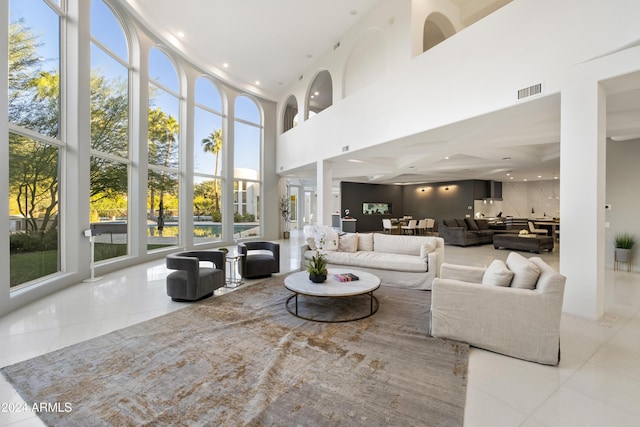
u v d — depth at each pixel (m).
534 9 3.51
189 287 3.74
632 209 5.64
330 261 5.21
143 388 1.98
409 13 5.34
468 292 2.60
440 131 4.97
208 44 7.53
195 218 8.49
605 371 2.22
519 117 4.20
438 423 1.65
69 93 4.62
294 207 16.39
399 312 3.47
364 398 1.87
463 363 2.30
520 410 1.78
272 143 10.93
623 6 2.86
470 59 4.22
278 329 2.96
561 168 3.30
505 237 8.88
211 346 2.58
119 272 5.52
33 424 1.66
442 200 14.52
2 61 3.24
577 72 3.17
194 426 1.63
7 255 3.37
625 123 4.56
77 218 4.66
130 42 6.21
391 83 5.61
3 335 2.81
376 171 10.25
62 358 2.37
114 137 5.86
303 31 7.02
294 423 1.65
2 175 3.29
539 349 2.33
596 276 3.08
